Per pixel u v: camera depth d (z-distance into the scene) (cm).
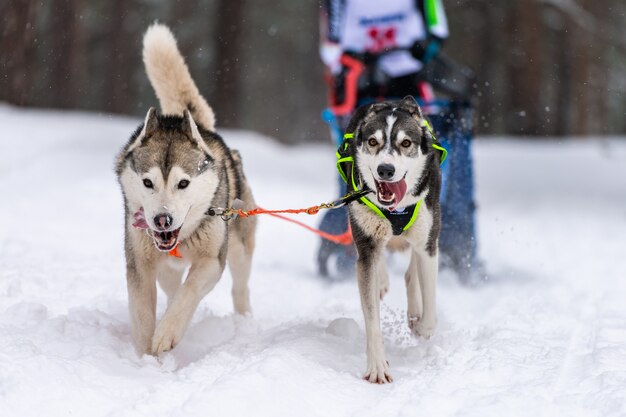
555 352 498
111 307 617
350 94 775
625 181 1878
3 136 1598
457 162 767
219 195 534
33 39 2058
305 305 711
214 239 521
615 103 3553
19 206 1087
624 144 2538
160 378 442
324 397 414
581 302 699
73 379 408
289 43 3831
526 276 852
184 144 497
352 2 857
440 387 426
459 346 531
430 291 536
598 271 884
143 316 504
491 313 659
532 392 409
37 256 800
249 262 625
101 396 398
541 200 1606
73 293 668
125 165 504
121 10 3056
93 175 1383
